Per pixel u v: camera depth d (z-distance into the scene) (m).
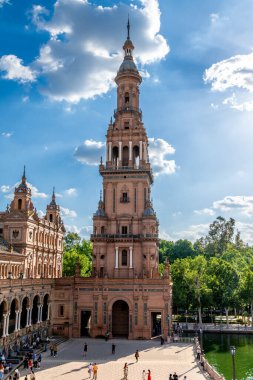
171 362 54.56
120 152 85.38
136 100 91.12
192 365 52.84
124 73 90.31
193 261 103.69
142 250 79.31
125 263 79.81
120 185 83.56
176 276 95.19
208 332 81.69
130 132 86.31
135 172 83.12
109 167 84.44
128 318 76.69
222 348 67.00
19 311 58.34
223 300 88.88
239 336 78.19
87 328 79.19
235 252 141.38
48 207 95.69
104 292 74.81
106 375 47.31
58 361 54.25
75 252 118.62
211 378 45.97
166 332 71.69
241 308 93.88
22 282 59.16
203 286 91.25
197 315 103.12
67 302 75.00
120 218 81.94
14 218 75.50
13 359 51.28
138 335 72.38
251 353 63.09
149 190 87.06
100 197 84.06
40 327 67.56
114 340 71.19
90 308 74.81
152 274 77.50
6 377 44.47
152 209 81.31
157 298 73.31
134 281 74.31
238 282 91.38
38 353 57.75
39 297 68.06
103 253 79.88
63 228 100.25
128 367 51.47
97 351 61.47
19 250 74.44
